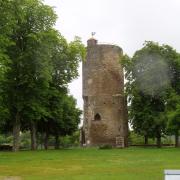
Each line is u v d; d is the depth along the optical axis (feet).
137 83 193.16
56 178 61.87
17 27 131.54
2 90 131.95
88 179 60.08
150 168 75.82
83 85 215.92
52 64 153.89
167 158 101.81
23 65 138.00
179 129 169.37
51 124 188.85
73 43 161.79
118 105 211.20
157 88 190.60
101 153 128.16
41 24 141.28
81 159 100.53
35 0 142.72
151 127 186.29
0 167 80.02
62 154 121.39
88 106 212.43
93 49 212.84
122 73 215.72
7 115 143.43
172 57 196.24
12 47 138.31
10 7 119.34
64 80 162.71
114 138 209.36
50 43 143.33
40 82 142.20
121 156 111.65
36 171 72.64
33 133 167.53
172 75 196.24
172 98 184.96
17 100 141.38
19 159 100.12
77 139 279.49
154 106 192.85
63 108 189.16
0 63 120.26
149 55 195.00
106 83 211.00
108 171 71.51
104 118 209.56
